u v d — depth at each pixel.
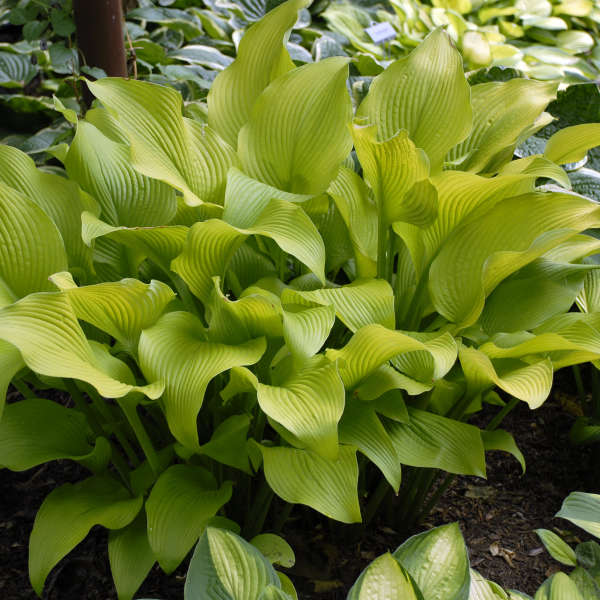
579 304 1.81
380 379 1.62
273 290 1.73
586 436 1.93
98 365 1.51
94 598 1.68
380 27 2.84
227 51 3.01
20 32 3.12
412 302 1.76
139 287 1.51
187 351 1.53
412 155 1.58
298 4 1.78
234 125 1.82
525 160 1.72
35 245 1.57
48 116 2.65
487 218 1.69
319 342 1.52
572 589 1.45
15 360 1.49
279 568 1.73
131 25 2.66
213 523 1.60
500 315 1.70
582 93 2.23
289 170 1.75
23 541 1.78
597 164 2.25
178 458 1.73
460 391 1.75
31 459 1.56
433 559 1.41
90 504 1.59
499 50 2.98
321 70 1.74
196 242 1.57
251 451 1.59
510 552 1.79
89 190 1.71
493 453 2.01
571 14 3.50
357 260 1.77
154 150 1.67
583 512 1.54
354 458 1.54
